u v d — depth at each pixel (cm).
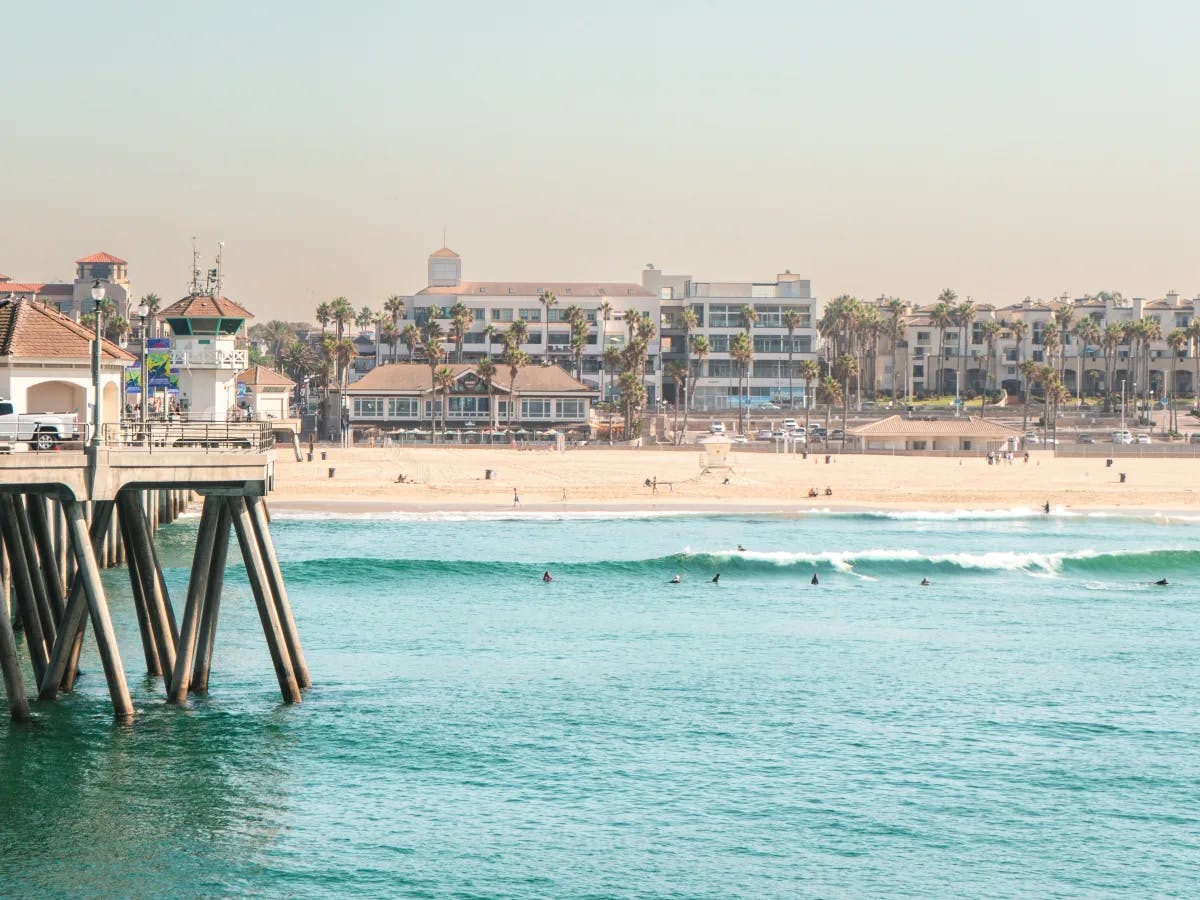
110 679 5141
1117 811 4938
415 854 4375
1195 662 7525
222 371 11062
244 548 5378
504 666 7081
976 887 4244
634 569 10769
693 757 5484
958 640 8150
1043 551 12688
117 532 9144
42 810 4581
